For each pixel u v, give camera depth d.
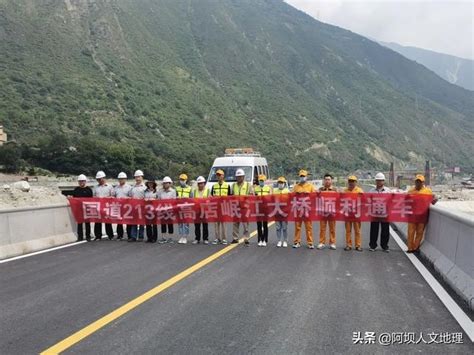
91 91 100.50
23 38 108.69
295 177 107.00
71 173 73.75
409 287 8.02
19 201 30.75
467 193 61.84
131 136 91.31
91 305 6.96
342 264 10.00
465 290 7.31
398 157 153.12
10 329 5.97
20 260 10.51
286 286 8.02
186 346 5.36
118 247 12.39
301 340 5.55
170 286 8.01
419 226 11.57
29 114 87.62
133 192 13.81
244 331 5.84
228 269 9.41
